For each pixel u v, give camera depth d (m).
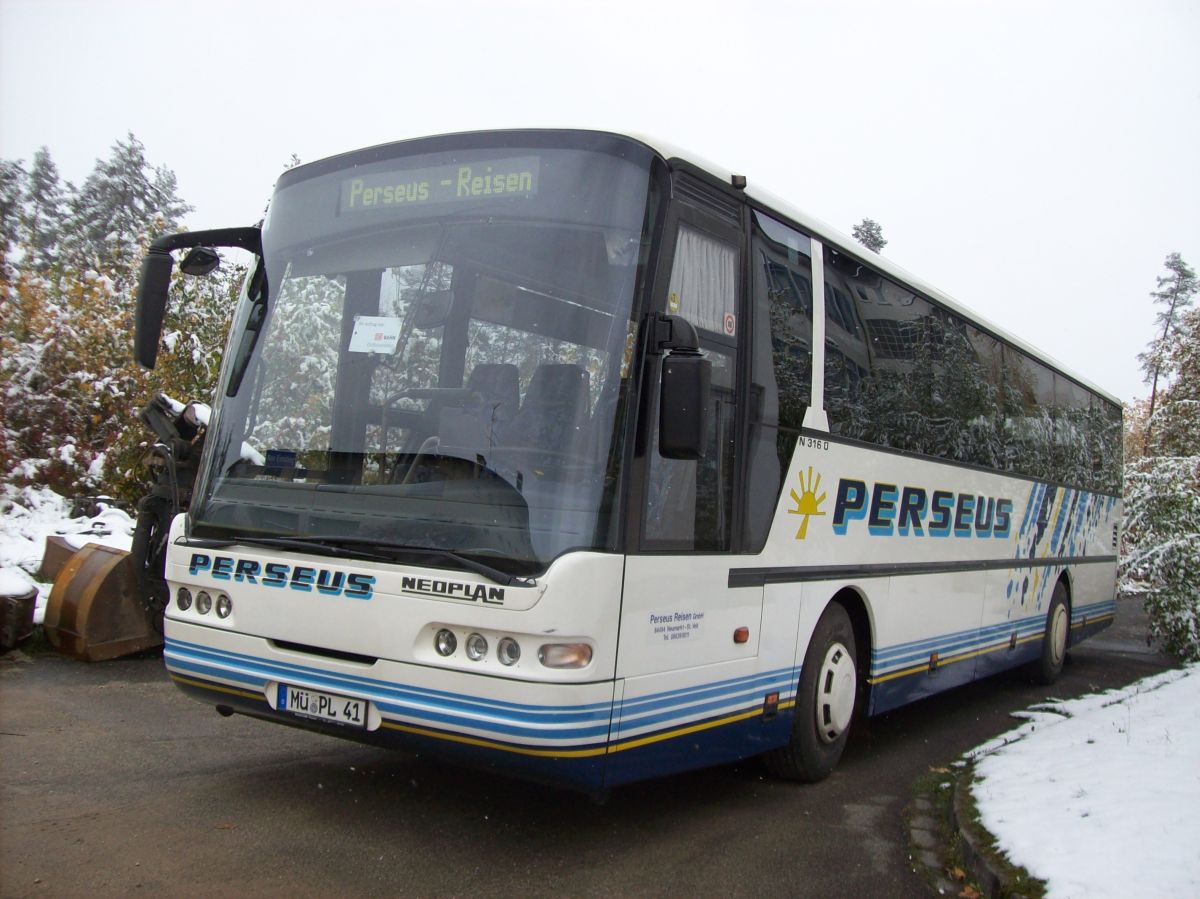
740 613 5.87
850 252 7.48
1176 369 32.38
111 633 8.73
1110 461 14.72
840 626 7.18
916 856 5.64
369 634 4.90
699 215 5.58
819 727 6.91
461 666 4.69
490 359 5.18
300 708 5.15
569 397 4.95
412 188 5.72
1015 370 10.93
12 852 4.64
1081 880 4.55
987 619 10.02
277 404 5.66
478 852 5.11
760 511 6.07
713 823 6.00
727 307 5.83
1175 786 5.89
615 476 4.84
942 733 9.17
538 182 5.38
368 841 5.13
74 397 15.38
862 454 7.40
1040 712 10.18
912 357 8.43
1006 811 5.73
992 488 10.08
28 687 7.79
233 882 4.49
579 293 5.10
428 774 6.34
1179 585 13.74
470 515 4.83
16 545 11.69
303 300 5.84
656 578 5.09
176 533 5.70
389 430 5.29
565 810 5.91
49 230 45.94
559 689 4.57
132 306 15.92
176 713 7.35
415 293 5.51
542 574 4.62
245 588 5.32
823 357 6.93
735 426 5.85
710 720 5.62
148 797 5.55
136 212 45.72
